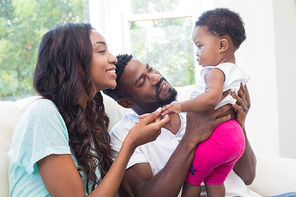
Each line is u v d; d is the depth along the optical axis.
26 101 1.17
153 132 0.97
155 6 2.66
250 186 1.44
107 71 1.03
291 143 2.27
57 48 0.95
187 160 1.05
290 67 2.24
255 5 2.22
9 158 0.90
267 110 2.24
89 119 1.07
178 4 2.64
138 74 1.27
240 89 1.10
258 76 2.25
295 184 1.31
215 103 0.96
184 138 1.09
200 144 1.06
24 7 2.05
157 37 2.68
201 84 1.09
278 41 2.18
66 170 0.83
